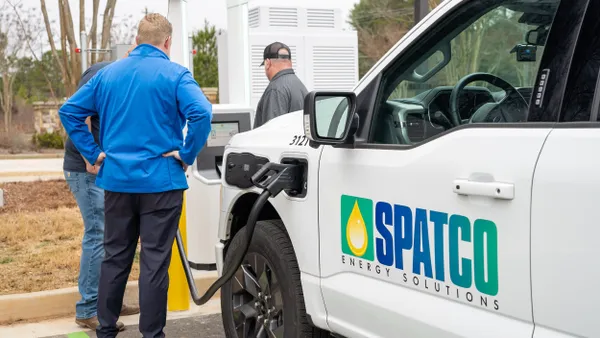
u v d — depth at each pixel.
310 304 3.77
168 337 5.27
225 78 7.59
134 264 7.03
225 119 6.50
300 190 3.84
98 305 4.55
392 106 3.47
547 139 2.56
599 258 2.35
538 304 2.56
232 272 4.03
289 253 3.98
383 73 3.44
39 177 14.21
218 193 6.41
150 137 4.29
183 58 6.03
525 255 2.60
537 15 3.00
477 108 3.32
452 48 3.37
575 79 2.57
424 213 3.02
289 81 6.21
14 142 23.38
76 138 4.48
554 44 2.67
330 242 3.60
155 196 4.31
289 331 3.97
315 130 3.36
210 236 6.44
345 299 3.49
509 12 3.10
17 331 5.43
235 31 6.81
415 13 6.28
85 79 5.02
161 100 4.28
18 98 25.36
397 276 3.19
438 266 2.97
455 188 2.85
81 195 5.25
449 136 2.96
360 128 3.47
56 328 5.49
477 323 2.80
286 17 9.45
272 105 6.17
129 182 4.27
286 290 3.98
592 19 2.58
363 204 3.37
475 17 3.20
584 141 2.45
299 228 3.82
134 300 5.99
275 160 4.06
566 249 2.45
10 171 15.66
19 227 8.88
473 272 2.81
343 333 3.59
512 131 2.71
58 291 5.80
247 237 3.84
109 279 4.49
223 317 4.59
